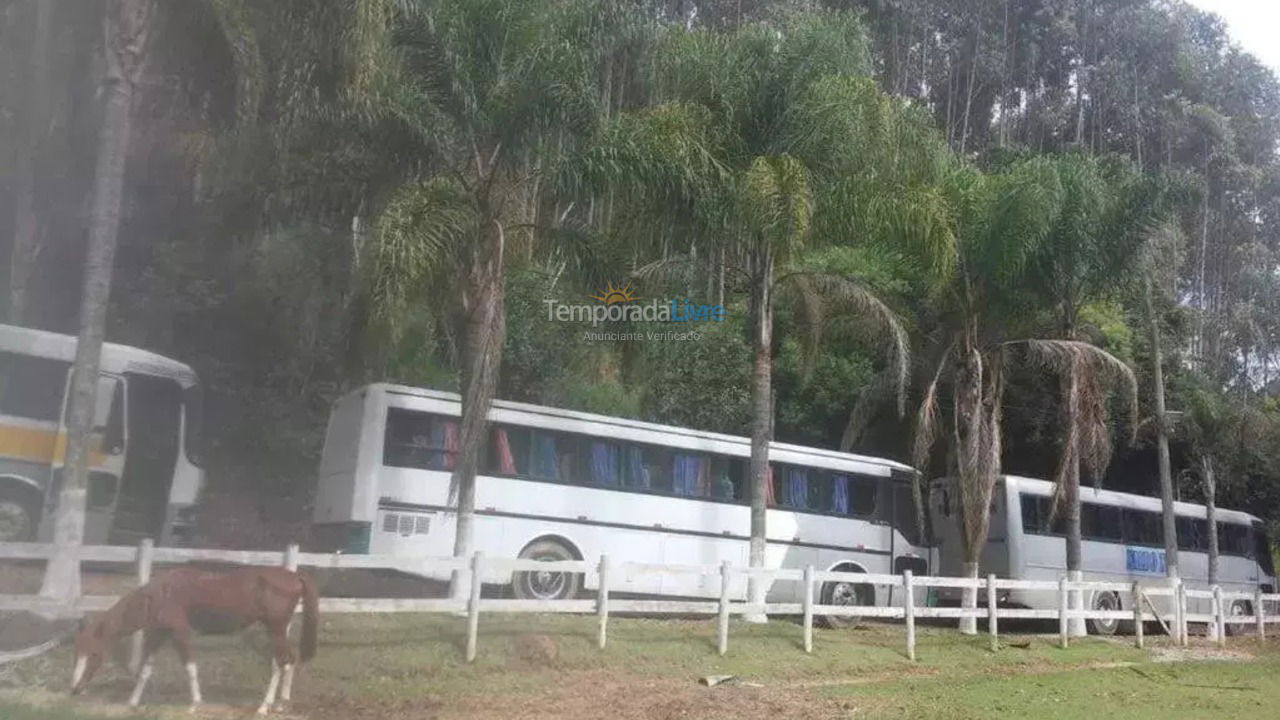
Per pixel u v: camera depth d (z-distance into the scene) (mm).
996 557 20547
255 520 18891
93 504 13664
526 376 20000
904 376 16125
